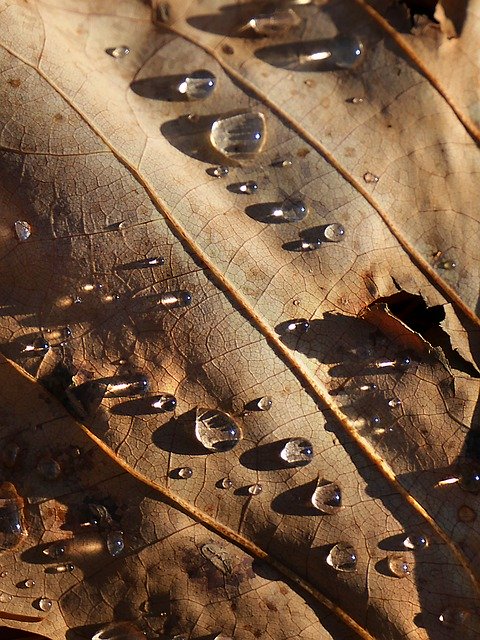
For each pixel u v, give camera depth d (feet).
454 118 0.51
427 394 0.49
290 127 0.51
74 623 0.48
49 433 0.48
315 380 0.48
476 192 0.50
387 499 0.48
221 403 0.48
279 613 0.48
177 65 0.51
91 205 0.49
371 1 0.51
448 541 0.48
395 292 0.49
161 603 0.48
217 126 0.50
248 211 0.49
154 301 0.48
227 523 0.48
